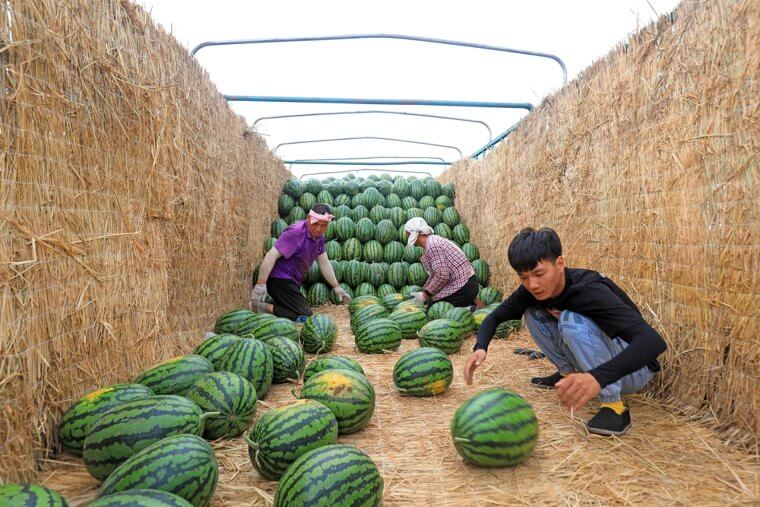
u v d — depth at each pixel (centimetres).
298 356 430
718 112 317
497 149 841
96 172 325
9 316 240
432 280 729
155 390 339
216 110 609
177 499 174
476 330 636
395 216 1051
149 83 407
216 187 608
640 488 240
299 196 1099
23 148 254
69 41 295
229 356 381
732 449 282
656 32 387
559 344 369
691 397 343
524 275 306
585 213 512
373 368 477
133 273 376
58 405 280
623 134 437
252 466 272
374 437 311
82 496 237
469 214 1022
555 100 596
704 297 331
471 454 259
